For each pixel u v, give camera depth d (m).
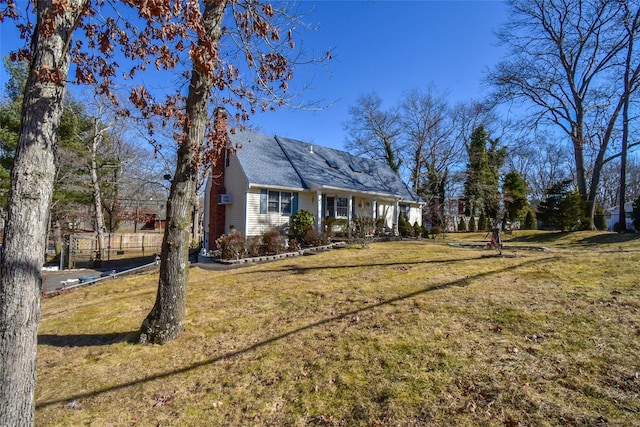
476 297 5.10
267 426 2.84
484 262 7.97
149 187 29.78
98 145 19.61
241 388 3.44
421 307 4.89
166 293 4.76
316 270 8.35
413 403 2.82
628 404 2.51
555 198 17.45
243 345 4.37
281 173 15.67
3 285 2.46
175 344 4.59
